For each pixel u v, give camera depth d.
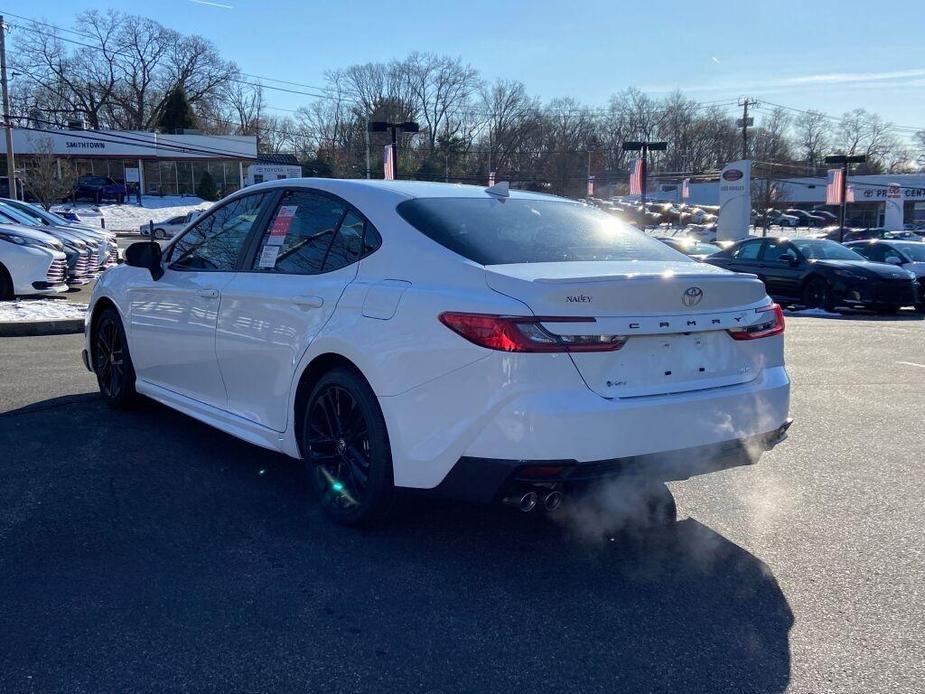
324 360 4.00
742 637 3.01
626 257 3.97
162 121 75.12
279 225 4.59
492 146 86.12
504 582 3.43
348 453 3.90
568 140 89.06
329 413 4.00
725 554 3.76
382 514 3.80
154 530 3.88
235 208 5.08
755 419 3.71
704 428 3.52
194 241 5.32
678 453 3.46
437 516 4.14
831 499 4.52
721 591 3.38
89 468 4.75
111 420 5.83
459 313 3.36
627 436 3.31
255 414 4.51
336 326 3.85
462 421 3.33
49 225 16.38
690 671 2.78
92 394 6.61
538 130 87.88
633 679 2.72
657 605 3.25
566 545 3.83
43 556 3.56
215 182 61.84
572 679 2.71
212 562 3.54
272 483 4.59
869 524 4.14
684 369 3.55
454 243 3.73
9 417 5.84
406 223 3.89
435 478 3.44
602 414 3.25
